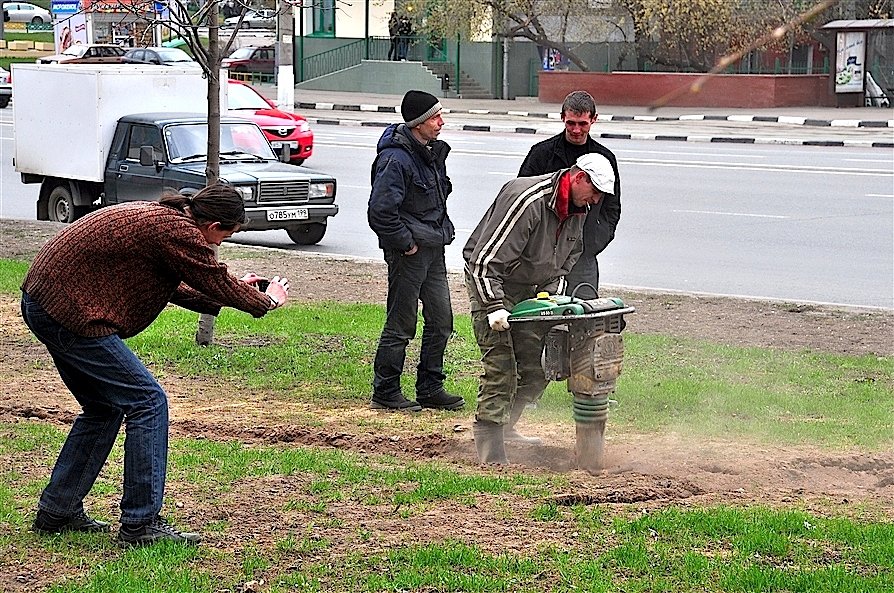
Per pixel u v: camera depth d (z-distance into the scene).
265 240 20.03
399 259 9.55
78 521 6.39
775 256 17.66
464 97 54.56
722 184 25.36
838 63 46.09
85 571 5.85
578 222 7.79
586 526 6.44
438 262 9.73
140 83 21.19
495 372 7.99
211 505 6.84
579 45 52.53
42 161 21.97
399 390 9.87
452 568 5.82
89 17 42.19
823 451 8.39
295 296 14.62
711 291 15.35
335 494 7.07
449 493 7.06
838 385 10.51
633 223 20.59
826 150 33.16
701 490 7.31
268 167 19.38
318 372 11.01
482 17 50.44
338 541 6.22
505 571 5.77
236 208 6.22
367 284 15.52
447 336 9.88
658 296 14.57
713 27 47.00
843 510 6.89
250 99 30.03
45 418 9.14
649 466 7.93
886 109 45.75
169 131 19.86
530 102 51.56
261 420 9.27
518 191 7.61
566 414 9.75
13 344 11.95
